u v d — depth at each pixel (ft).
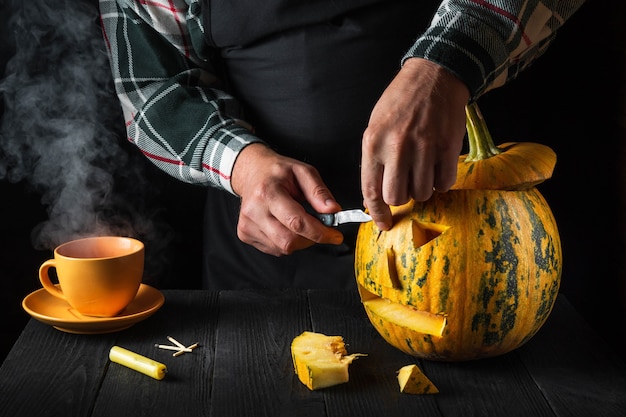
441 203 2.91
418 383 2.83
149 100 4.01
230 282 4.54
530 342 3.28
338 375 2.89
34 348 3.18
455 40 2.75
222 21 3.86
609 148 3.93
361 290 3.16
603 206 4.03
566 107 4.35
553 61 4.39
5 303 5.14
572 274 4.45
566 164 4.42
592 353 3.19
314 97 3.82
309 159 3.98
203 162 3.83
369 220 3.09
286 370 3.02
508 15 2.84
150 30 4.11
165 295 3.73
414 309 2.99
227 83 4.28
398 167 2.65
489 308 2.87
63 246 3.49
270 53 3.84
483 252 2.85
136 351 3.17
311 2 3.64
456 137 2.69
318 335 3.12
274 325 3.42
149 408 2.75
